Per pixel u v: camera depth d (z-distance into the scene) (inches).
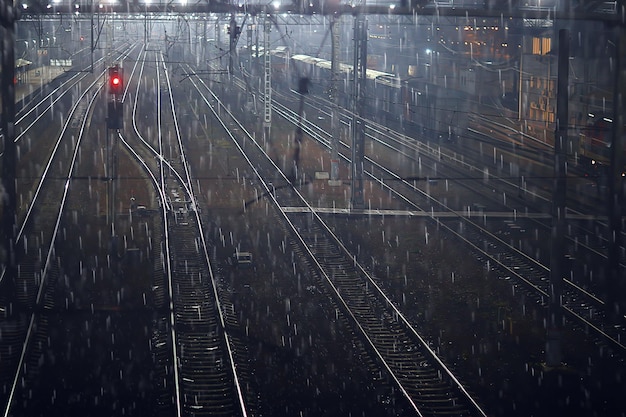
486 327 1579.7
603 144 2923.2
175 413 1150.3
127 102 5246.1
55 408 1160.2
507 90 4409.5
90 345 1433.3
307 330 1552.7
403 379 1311.5
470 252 2134.6
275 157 3531.0
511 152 3565.5
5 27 1503.4
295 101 5251.0
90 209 2583.7
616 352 1459.2
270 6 1610.5
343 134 4101.9
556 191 1391.5
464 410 1197.1
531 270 1977.1
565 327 1590.8
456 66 4603.8
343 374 1336.1
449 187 2940.5
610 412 1198.9
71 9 1558.8
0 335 1453.0
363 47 2476.6
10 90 1530.5
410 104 4153.5
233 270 1961.1
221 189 2918.3
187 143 3895.2
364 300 1736.0
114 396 1211.9
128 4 1567.4
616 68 1584.6
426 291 1808.6
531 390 1280.8
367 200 2741.1
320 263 2017.7
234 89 5792.3
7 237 1552.7
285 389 1268.5
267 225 2421.3
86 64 7436.0
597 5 1581.0
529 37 4082.2
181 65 7244.1
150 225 2395.4
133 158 3469.5
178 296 1739.7
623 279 1909.4
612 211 1610.5
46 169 3011.8
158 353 1405.0
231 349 1421.0
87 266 1959.9
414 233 2340.1
